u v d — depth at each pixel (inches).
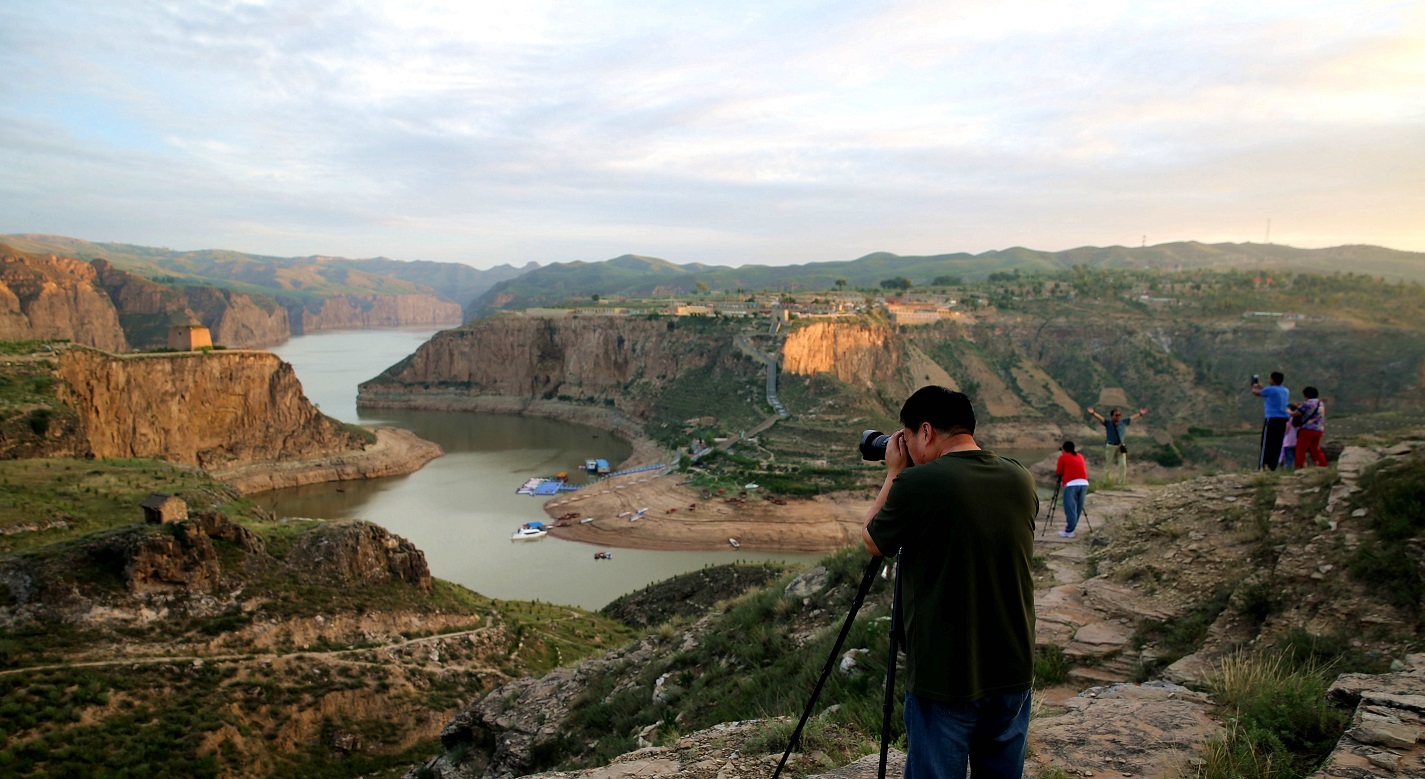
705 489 4586.6
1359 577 360.2
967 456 166.1
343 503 4594.0
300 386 5689.0
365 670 1368.1
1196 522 509.4
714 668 587.5
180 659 1245.1
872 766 250.7
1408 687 241.1
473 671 1475.1
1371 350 7544.3
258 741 1162.6
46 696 1091.9
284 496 4849.9
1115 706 277.3
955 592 155.8
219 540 1488.7
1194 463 4274.1
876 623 472.1
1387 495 393.4
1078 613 438.9
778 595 669.9
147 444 4751.5
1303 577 380.2
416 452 5989.2
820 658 472.7
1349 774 191.6
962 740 156.8
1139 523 553.0
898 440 187.5
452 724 758.5
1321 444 735.1
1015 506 159.0
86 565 1326.3
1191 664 346.3
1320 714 234.7
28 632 1198.9
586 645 1772.9
